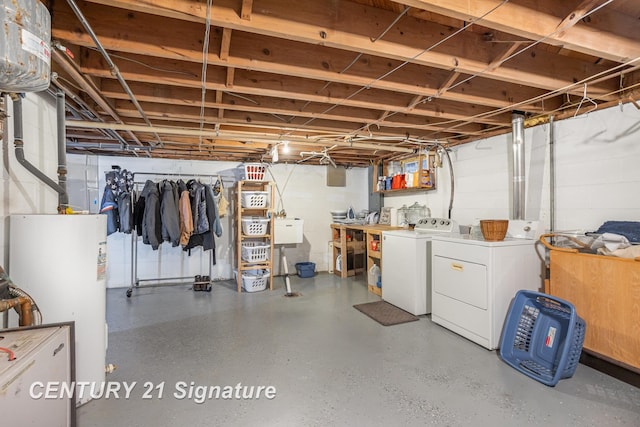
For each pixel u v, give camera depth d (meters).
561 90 2.37
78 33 1.65
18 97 1.76
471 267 2.85
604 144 2.65
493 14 1.52
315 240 6.10
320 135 3.81
